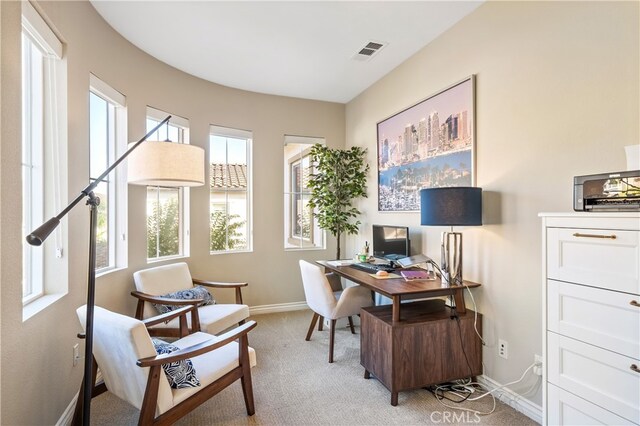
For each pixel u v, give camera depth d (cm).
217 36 276
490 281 229
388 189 352
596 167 168
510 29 214
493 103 227
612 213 132
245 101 402
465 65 250
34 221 187
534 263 199
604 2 166
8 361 134
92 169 251
